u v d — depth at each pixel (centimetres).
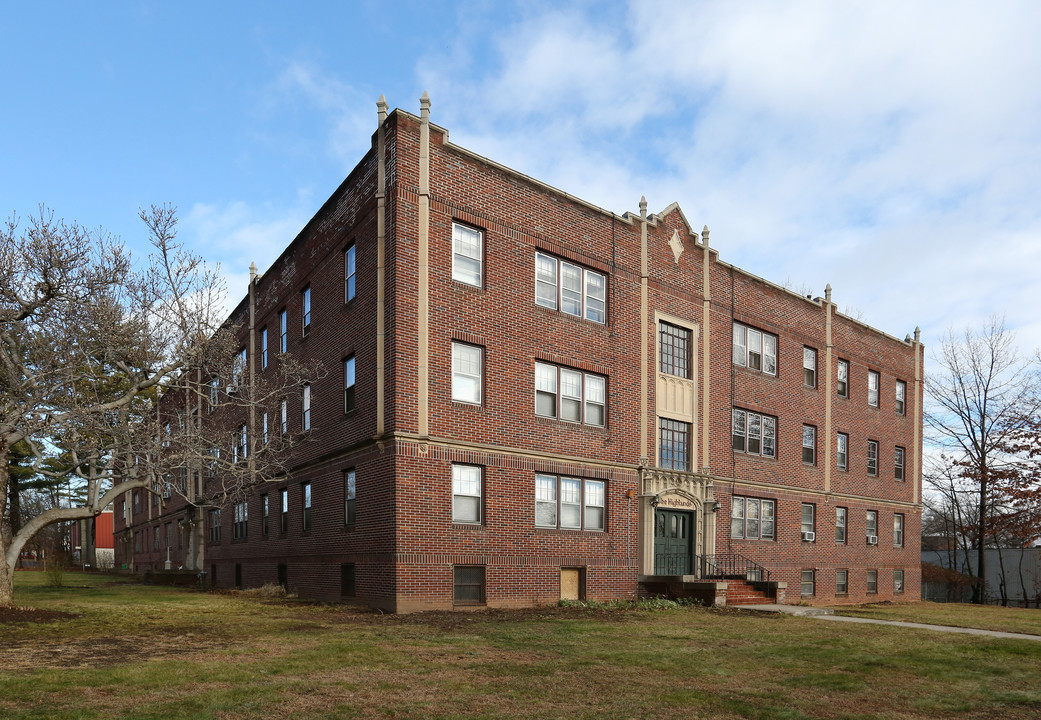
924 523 7250
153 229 2903
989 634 1708
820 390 3384
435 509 2020
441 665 1173
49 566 3212
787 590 3056
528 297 2302
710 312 2872
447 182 2159
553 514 2283
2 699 898
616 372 2506
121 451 2086
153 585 3444
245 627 1580
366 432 2122
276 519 2805
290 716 863
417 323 2053
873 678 1154
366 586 2069
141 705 884
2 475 1856
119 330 2027
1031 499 4466
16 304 1941
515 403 2227
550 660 1243
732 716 916
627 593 2428
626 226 2614
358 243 2253
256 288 3191
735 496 2905
